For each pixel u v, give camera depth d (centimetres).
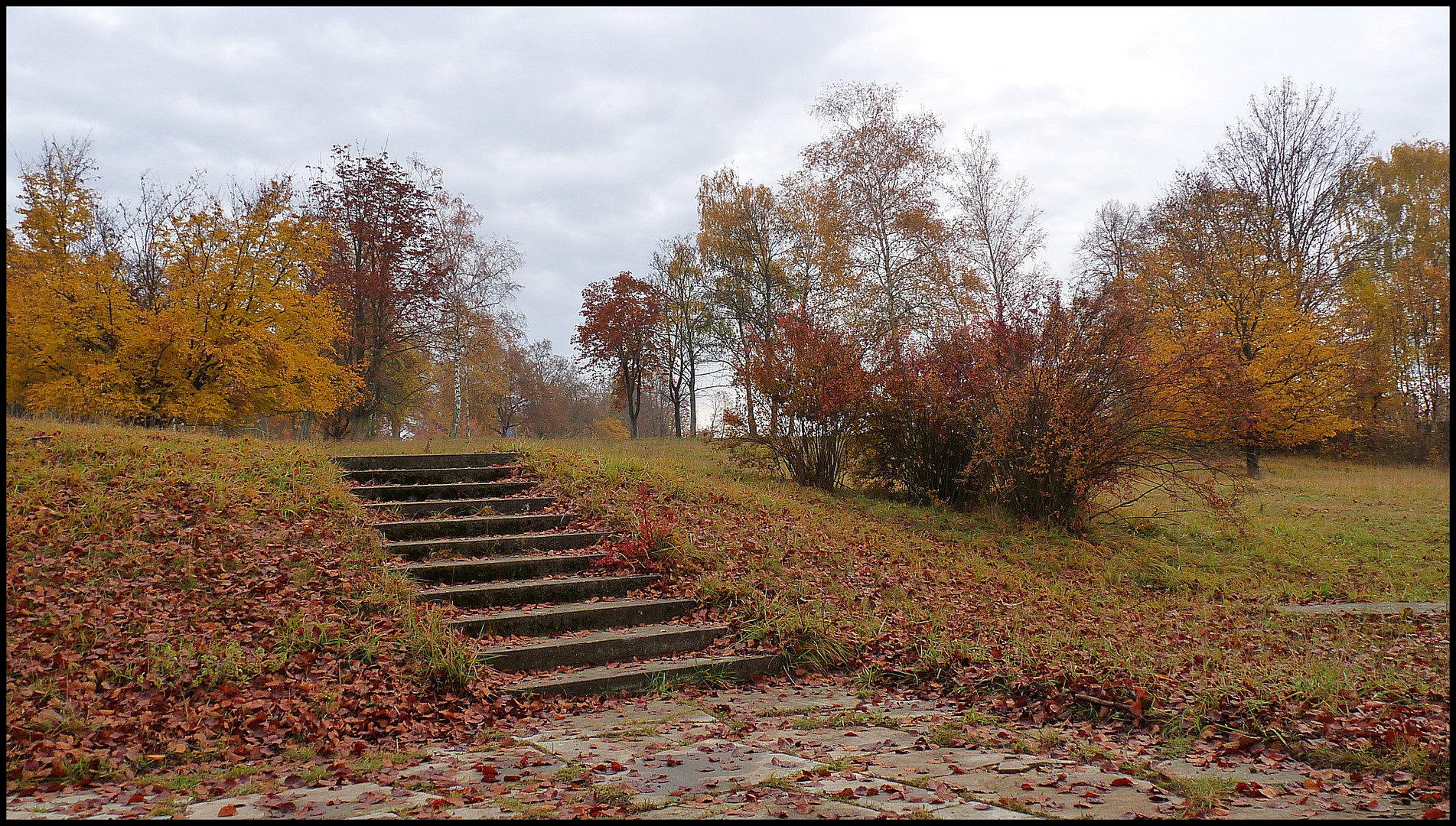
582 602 671
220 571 593
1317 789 323
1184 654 573
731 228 2694
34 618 487
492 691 498
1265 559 1091
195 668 466
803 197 2361
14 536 570
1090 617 760
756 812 300
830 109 2250
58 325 1427
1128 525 1226
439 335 2639
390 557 691
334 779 354
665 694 538
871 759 379
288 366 1616
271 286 1622
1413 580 984
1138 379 1091
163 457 771
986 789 329
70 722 387
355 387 1934
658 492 950
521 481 927
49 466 699
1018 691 502
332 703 445
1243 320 2239
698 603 686
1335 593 940
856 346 1293
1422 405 2662
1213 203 2616
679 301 3328
